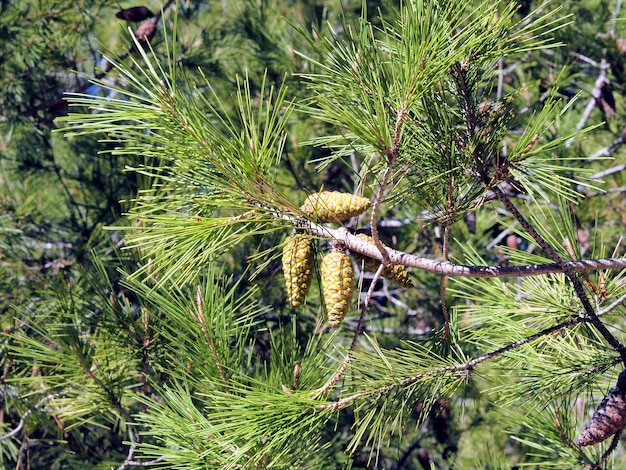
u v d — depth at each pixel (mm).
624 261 984
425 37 849
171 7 2496
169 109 872
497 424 2471
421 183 987
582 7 2221
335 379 1024
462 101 1003
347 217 961
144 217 919
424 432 2680
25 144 2441
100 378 1392
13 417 2039
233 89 2301
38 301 1795
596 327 1106
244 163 889
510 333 1153
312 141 1053
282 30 2311
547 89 2135
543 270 981
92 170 2311
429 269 968
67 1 2357
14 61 2430
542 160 941
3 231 2205
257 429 961
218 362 1129
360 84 932
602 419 1022
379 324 2553
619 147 2342
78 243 2139
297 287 977
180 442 1039
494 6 869
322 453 1208
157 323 1335
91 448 2045
